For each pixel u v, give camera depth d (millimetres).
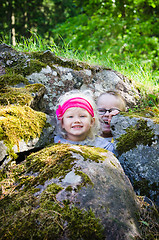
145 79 3918
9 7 10008
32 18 11227
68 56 3697
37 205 1231
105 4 7078
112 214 1242
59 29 7715
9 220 1205
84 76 3029
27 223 1165
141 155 1879
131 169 1884
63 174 1362
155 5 6750
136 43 6676
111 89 3242
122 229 1215
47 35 11344
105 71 3322
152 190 1795
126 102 3271
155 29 7008
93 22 7051
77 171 1362
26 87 2236
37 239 1112
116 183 1426
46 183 1353
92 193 1272
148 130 1931
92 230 1144
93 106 2389
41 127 1878
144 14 7383
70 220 1153
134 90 3506
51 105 2738
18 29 10359
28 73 2662
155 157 1836
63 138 2279
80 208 1195
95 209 1213
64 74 2879
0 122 1594
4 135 1564
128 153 1916
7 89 2135
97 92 3107
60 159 1480
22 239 1120
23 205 1259
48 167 1454
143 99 3479
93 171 1389
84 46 6867
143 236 1309
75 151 1535
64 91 2848
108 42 6695
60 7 12180
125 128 2039
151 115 2264
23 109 1885
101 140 2324
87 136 2301
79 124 2143
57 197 1236
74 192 1252
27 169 1524
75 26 7480
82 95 2354
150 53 6578
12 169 1547
